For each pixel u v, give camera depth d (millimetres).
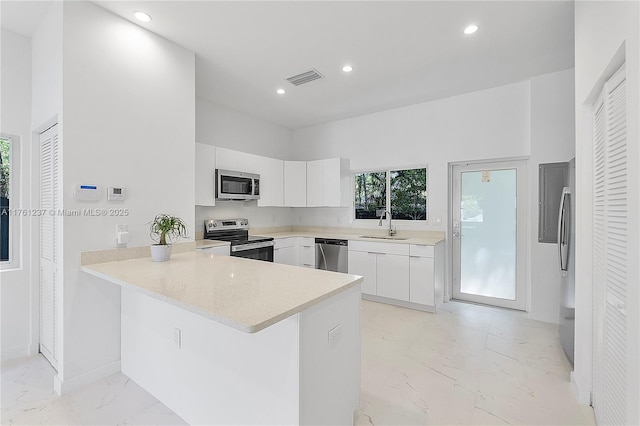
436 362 2352
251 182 4070
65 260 1964
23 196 2455
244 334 1454
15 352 2414
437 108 3943
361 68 3045
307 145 5227
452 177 4000
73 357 2008
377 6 2111
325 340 1446
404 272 3631
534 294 3246
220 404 1553
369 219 4617
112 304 2178
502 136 3508
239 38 2510
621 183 1338
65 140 1942
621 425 1319
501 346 2615
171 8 2131
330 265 4273
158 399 1903
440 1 2059
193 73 2721
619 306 1341
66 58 1948
